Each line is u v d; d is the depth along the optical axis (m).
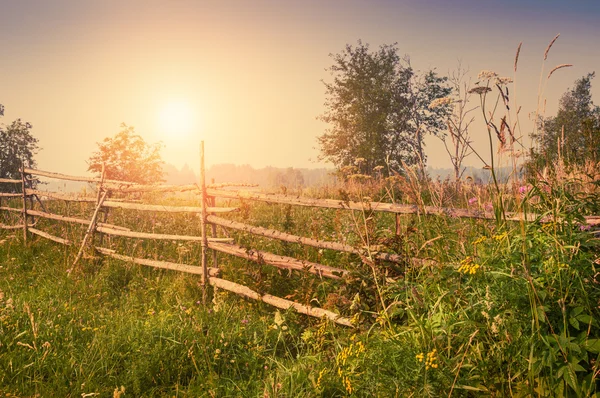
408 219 4.75
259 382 3.84
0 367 3.82
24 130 27.78
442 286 3.46
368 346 3.37
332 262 6.07
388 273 4.21
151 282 6.33
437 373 2.78
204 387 3.84
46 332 4.42
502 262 3.03
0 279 6.48
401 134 29.52
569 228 2.93
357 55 32.38
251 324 4.93
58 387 3.70
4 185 22.61
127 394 3.73
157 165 17.61
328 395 3.49
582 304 2.69
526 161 3.21
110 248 7.62
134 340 4.41
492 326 2.73
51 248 8.09
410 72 30.38
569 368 2.45
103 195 7.73
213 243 6.05
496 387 2.69
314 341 4.36
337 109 32.41
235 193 5.81
